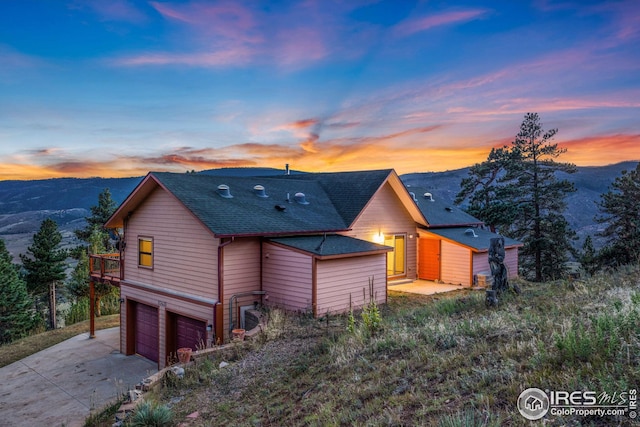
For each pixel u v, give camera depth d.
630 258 23.98
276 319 10.99
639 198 25.83
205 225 12.06
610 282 9.64
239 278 12.90
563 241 28.81
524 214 30.67
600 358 4.39
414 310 10.52
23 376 14.20
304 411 5.42
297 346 8.76
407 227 19.39
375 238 17.77
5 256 34.34
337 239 14.50
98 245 33.47
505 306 8.73
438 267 18.98
